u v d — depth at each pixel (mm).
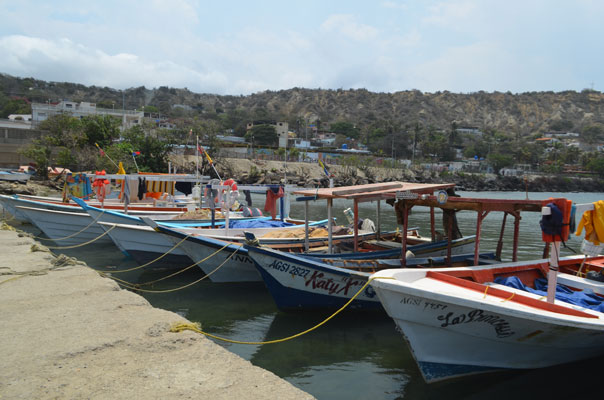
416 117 195125
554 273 6238
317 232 13102
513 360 6539
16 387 4148
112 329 5762
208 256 11172
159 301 10438
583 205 6363
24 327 5805
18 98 107625
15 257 10836
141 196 18359
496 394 6156
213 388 4219
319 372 6781
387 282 5906
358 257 9945
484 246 19234
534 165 115625
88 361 4770
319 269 8641
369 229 14195
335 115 194000
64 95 150250
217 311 9727
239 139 96875
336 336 8289
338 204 44062
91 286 8047
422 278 7117
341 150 101062
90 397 3992
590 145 143250
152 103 175625
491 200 8062
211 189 13969
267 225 14953
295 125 129500
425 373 6242
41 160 44562
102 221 14414
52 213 16828
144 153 51250
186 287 11625
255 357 7312
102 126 51219
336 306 9188
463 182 94438
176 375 4484
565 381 6578
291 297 9094
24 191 37281
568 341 6262
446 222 11641
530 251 18094
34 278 8672
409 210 9289
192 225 14797
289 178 67875
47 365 4652
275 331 8547
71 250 16484
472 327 6008
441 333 6105
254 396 4082
